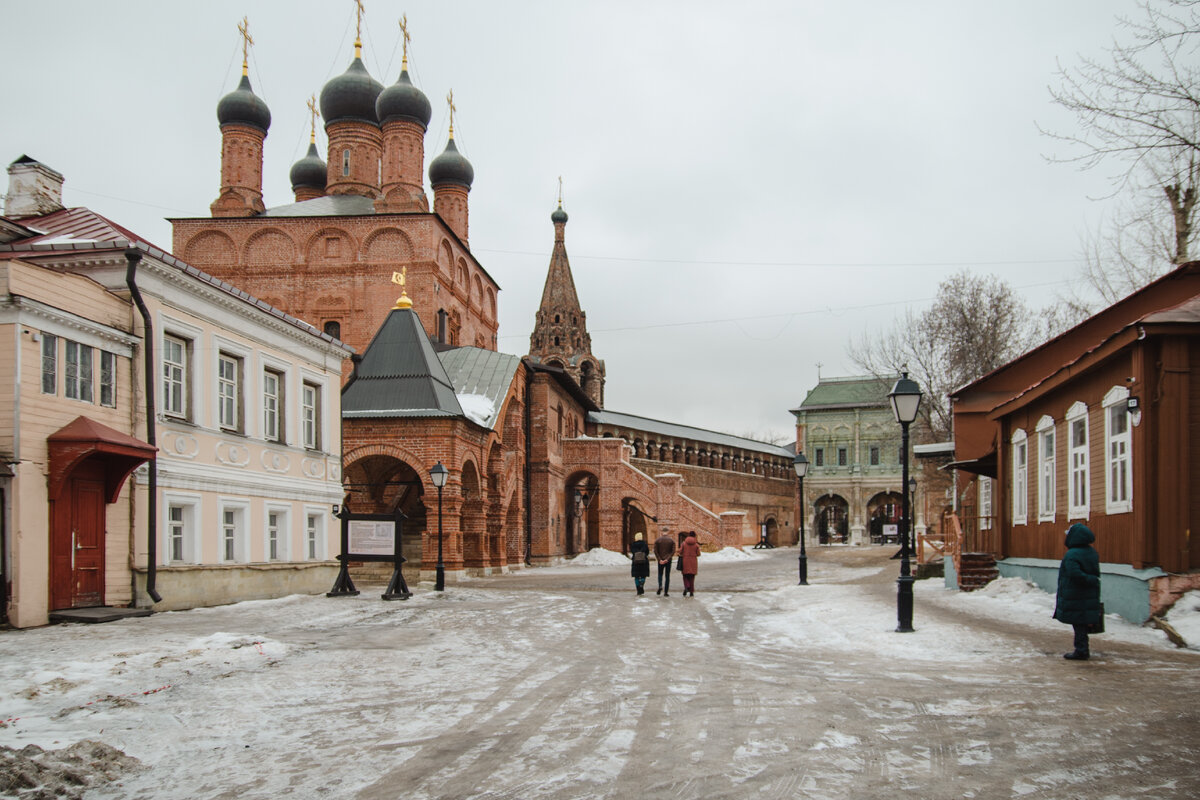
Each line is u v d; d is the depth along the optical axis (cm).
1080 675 1064
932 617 1669
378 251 5050
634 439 6862
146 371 1823
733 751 755
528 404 5100
